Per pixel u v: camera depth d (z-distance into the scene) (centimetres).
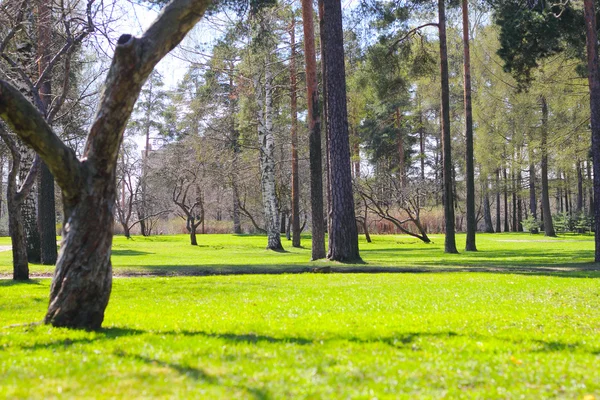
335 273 1622
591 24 1922
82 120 2238
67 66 1312
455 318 783
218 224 5944
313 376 438
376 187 4494
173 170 4222
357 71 2758
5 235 5459
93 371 451
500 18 2372
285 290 1158
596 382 441
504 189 5744
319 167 2156
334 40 1905
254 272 1653
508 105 3866
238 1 1978
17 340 590
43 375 439
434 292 1117
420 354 534
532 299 1014
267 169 3197
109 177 671
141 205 5516
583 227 5344
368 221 5069
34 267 1883
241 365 473
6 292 1158
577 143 3095
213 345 563
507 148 4172
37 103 1312
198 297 1055
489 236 4894
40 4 1341
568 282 1306
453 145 5438
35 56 1652
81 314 667
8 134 1341
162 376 434
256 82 3061
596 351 576
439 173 5806
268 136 3186
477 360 514
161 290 1169
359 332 656
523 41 2244
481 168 4762
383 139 5559
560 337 652
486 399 394
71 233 665
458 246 3444
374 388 409
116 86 646
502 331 686
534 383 440
